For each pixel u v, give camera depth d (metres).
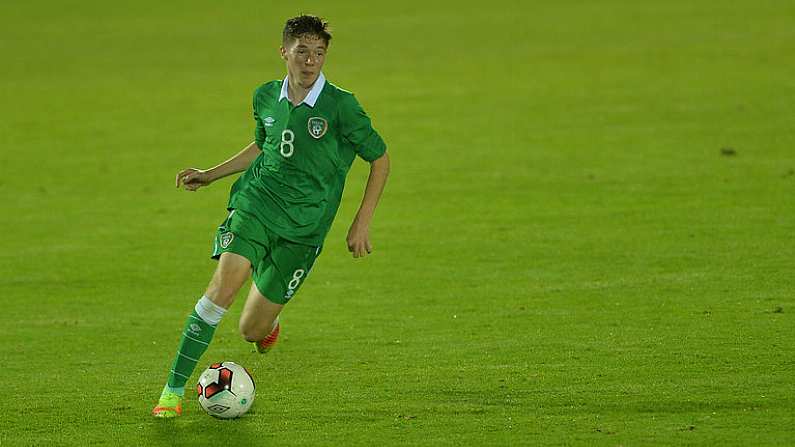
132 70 94.38
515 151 59.34
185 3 139.25
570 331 30.69
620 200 47.66
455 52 96.94
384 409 24.67
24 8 138.75
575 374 26.80
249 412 24.72
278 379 27.42
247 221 24.75
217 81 87.69
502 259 39.59
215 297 24.16
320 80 24.78
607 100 72.56
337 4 133.88
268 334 27.22
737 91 72.56
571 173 53.53
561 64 88.12
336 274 38.78
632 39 98.06
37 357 29.97
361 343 30.55
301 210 25.00
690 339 29.27
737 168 52.28
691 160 54.66
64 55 103.81
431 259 40.16
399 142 63.22
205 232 46.03
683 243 40.16
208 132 68.44
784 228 41.31
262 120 25.38
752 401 24.33
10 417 24.62
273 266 25.41
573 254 39.66
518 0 129.38
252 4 136.62
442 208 48.16
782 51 86.69
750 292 33.62
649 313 32.03
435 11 124.25
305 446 22.42
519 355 28.64
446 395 25.56
